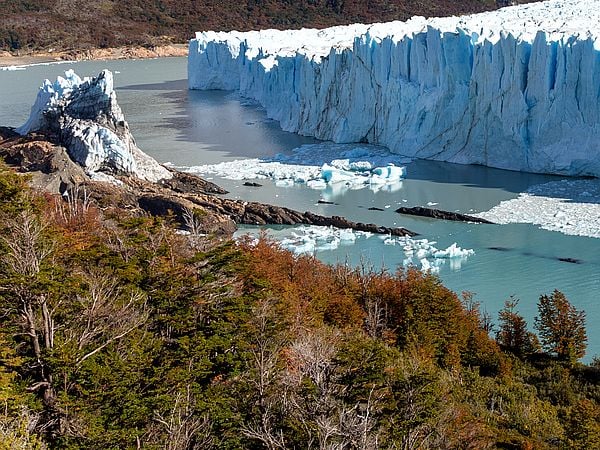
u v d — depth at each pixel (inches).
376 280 1569.9
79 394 871.1
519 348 1503.4
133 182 2554.1
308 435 812.6
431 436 895.1
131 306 1000.2
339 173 2775.6
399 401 920.3
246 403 895.7
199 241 1270.9
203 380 963.3
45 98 3144.7
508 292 1756.9
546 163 2699.3
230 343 984.3
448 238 2124.8
